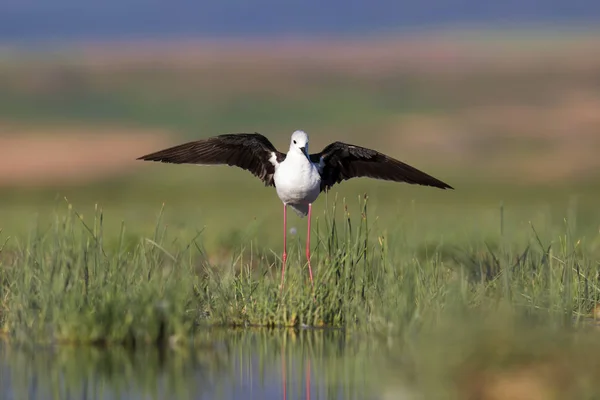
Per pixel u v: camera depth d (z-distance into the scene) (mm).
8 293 11797
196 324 11492
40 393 9172
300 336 11344
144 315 10852
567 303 11289
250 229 17125
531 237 14758
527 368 8750
